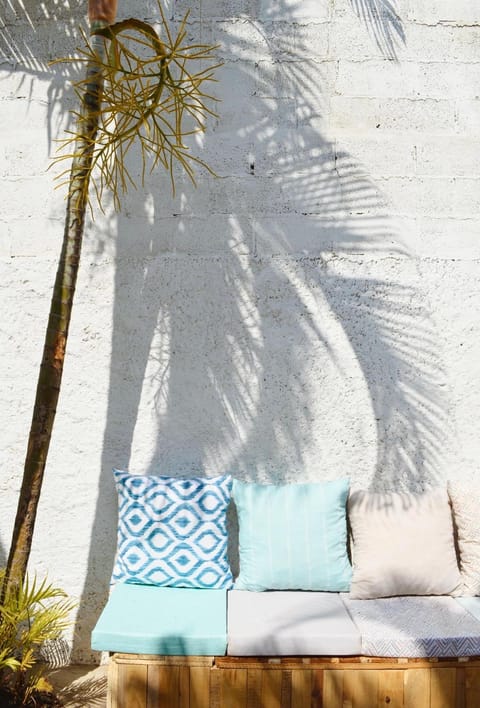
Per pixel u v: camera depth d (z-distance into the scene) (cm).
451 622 278
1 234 338
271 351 336
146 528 314
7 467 338
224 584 312
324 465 336
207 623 272
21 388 338
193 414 336
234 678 264
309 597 303
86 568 338
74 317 337
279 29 337
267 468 335
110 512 337
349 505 322
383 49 338
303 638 264
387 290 337
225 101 336
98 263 337
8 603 286
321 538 312
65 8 339
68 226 289
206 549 312
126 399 337
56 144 338
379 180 338
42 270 338
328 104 338
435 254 338
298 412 336
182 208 336
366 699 265
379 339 337
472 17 339
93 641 262
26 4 340
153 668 264
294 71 337
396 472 336
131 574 311
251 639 263
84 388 337
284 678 265
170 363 336
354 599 303
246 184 336
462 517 318
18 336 338
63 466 337
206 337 336
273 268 337
